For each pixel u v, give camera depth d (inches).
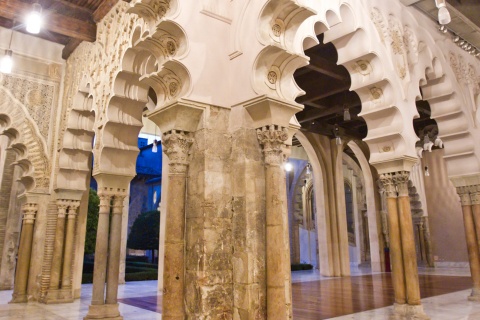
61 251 294.7
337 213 500.7
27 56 315.0
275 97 134.6
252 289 125.4
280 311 123.7
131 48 212.1
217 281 127.8
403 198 221.5
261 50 137.2
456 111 279.3
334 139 519.5
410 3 255.3
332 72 333.1
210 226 130.3
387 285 366.3
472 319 205.2
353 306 251.8
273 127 136.3
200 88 140.1
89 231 527.8
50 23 259.3
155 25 139.3
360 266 671.8
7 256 425.1
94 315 217.6
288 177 787.4
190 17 143.2
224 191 137.0
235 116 143.8
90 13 276.1
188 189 139.4
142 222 760.3
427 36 267.4
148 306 280.5
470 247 287.3
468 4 269.1
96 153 239.1
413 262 212.8
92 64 271.9
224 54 150.6
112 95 225.5
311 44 168.7
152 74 143.7
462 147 290.0
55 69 329.1
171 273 128.8
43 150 313.6
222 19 153.7
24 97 309.6
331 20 187.5
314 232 753.6
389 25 232.7
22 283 294.7
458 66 297.0
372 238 549.0
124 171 237.8
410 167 225.1
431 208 565.3
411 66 241.9
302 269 669.3
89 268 554.6
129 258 856.9
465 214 293.7
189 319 126.0
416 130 529.3
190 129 140.9
